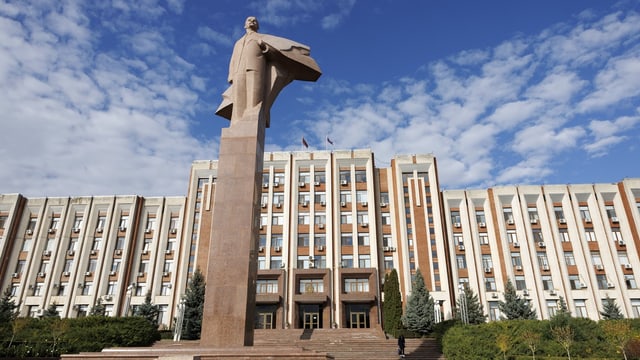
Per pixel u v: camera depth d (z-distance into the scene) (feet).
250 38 54.29
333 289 132.26
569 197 145.07
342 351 79.92
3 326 69.00
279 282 132.46
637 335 56.54
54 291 144.46
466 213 147.43
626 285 132.46
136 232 153.17
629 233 138.00
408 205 146.20
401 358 73.00
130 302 131.95
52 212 156.46
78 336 68.64
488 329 66.69
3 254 147.23
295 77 56.80
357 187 149.18
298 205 146.92
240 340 40.22
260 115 50.75
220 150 48.62
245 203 45.93
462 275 139.64
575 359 56.29
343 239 141.90
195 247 147.84
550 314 131.44
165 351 36.58
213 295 41.96
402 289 134.21
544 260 139.03
